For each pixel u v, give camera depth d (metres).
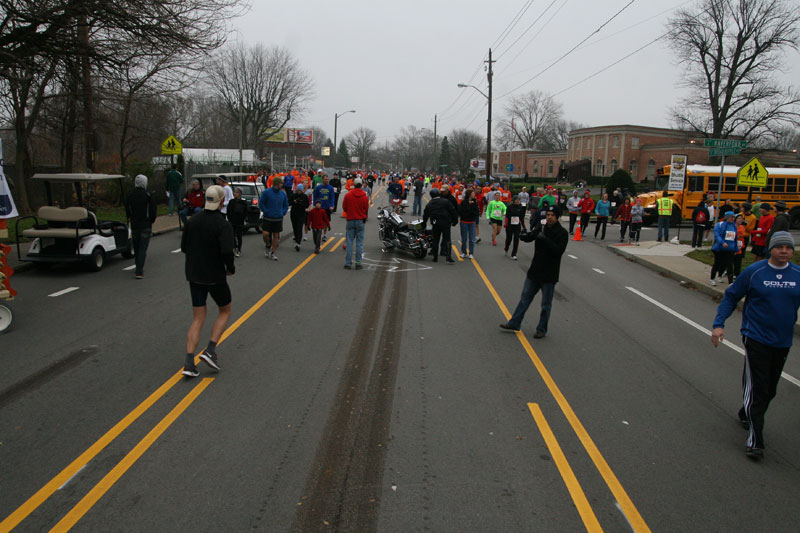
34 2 10.83
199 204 13.87
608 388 6.26
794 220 29.41
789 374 7.20
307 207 16.41
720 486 4.30
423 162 159.75
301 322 8.41
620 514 3.87
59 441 4.64
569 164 68.31
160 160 37.34
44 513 3.67
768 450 4.98
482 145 139.75
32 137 26.45
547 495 4.05
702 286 12.57
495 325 8.66
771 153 60.66
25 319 8.24
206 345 7.19
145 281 11.02
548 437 4.98
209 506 3.79
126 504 3.79
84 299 9.50
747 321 5.00
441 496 3.99
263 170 40.06
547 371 6.71
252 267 12.87
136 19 11.70
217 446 4.61
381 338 7.72
